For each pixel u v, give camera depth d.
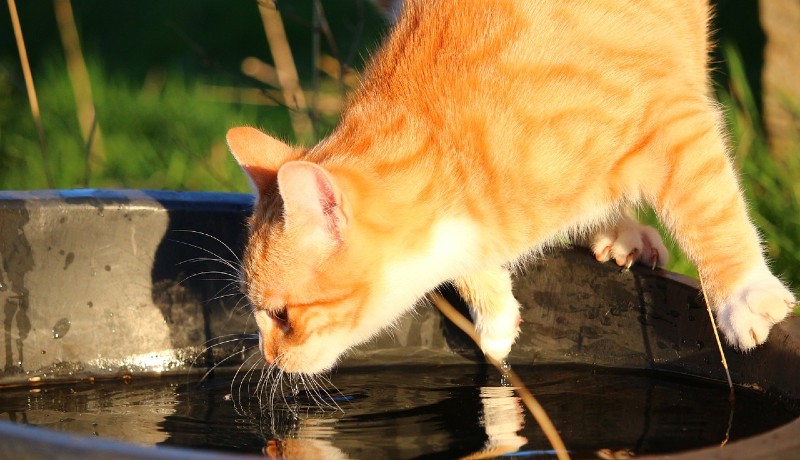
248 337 4.29
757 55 7.61
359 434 3.51
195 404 3.89
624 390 3.85
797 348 3.42
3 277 4.09
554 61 3.66
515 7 3.79
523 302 4.29
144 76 8.86
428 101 3.66
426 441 3.41
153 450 2.31
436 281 3.70
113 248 4.21
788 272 4.97
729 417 3.51
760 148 5.79
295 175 3.33
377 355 4.32
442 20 3.87
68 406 3.88
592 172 3.66
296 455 3.31
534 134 3.58
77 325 4.20
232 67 8.95
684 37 4.09
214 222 4.27
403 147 3.58
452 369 4.25
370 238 3.47
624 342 4.10
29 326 4.15
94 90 7.95
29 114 7.61
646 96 3.69
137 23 10.12
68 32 8.66
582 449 3.24
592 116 3.62
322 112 6.54
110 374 4.24
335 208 3.38
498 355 4.21
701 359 3.90
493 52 3.70
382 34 5.02
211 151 6.95
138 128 7.59
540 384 3.99
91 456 2.31
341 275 3.53
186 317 4.30
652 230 4.18
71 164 6.84
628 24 3.81
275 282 3.59
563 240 4.20
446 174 3.57
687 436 3.34
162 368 4.29
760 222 5.20
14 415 3.77
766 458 2.47
